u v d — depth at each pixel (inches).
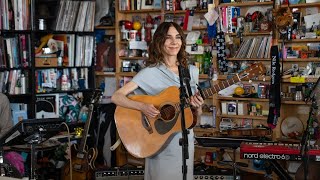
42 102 207.0
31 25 197.8
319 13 174.7
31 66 198.5
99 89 212.2
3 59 193.2
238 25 187.6
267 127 183.3
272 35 179.6
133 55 215.5
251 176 188.2
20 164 169.3
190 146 120.6
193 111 118.7
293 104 182.2
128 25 214.2
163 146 120.6
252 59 184.2
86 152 183.9
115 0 216.4
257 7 188.7
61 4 208.2
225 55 189.0
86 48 218.8
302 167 144.6
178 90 120.2
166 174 121.2
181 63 120.7
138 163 213.2
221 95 193.9
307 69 175.3
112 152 210.8
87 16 218.4
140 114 124.3
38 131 128.3
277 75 171.5
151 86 122.5
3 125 169.2
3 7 192.5
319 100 144.6
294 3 175.5
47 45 207.8
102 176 178.2
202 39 197.3
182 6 199.6
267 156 127.3
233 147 145.7
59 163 194.2
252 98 186.4
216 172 171.0
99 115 212.2
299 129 180.9
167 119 120.5
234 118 194.5
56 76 211.8
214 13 188.7
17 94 197.8
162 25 119.6
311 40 173.2
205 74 194.1
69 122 211.9
